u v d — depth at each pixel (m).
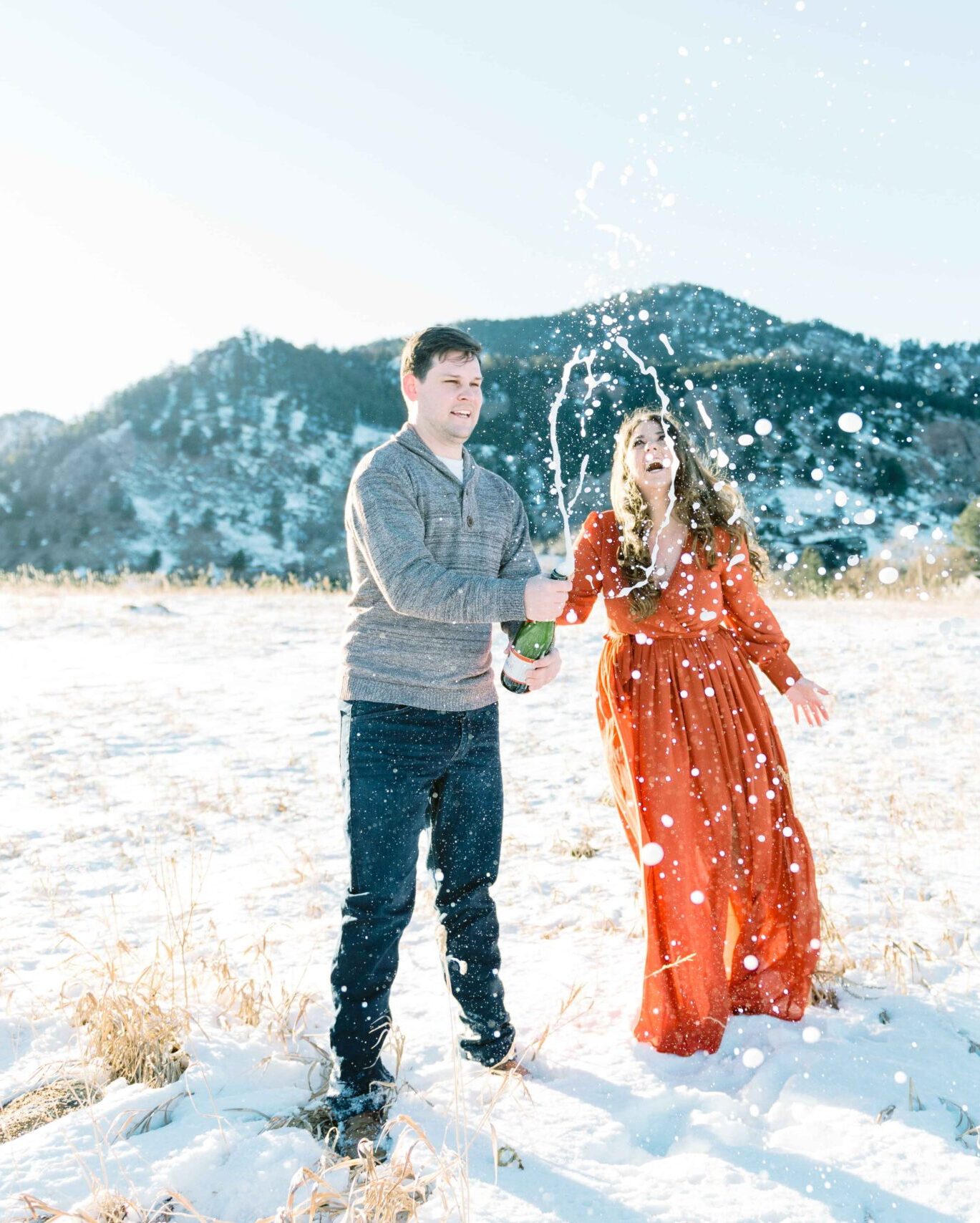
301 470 106.31
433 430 2.86
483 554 2.91
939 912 3.95
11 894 4.61
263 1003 3.18
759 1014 3.16
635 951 3.69
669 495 3.28
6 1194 2.20
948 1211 2.18
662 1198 2.24
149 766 7.30
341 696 2.79
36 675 11.31
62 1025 3.12
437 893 2.91
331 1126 2.54
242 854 5.18
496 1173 2.32
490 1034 2.86
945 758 6.57
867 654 10.55
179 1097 2.64
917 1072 2.77
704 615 3.26
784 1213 2.18
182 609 17.75
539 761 7.04
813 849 4.79
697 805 3.12
